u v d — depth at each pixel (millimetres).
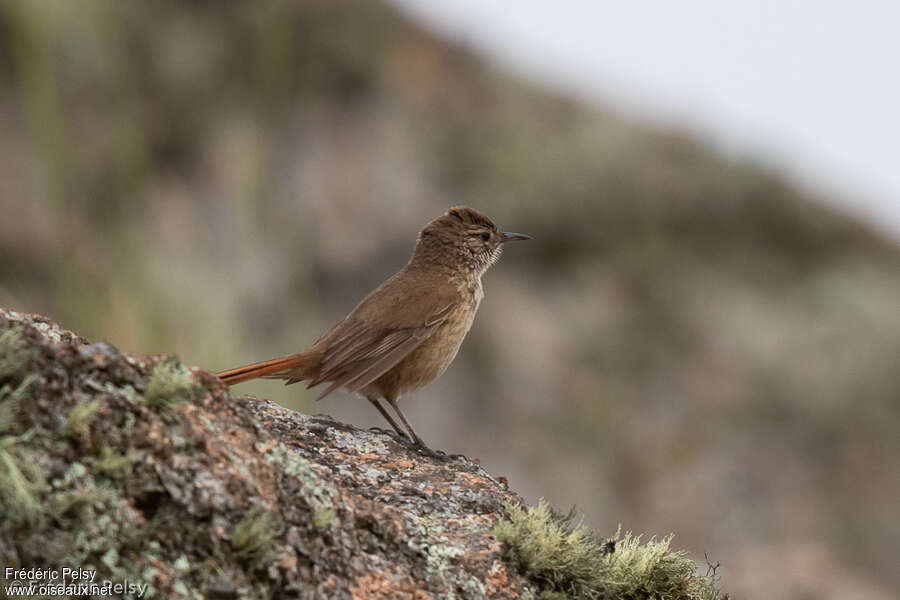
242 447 3924
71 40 14656
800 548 14352
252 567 3625
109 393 3680
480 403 15578
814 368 16797
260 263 13094
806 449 15875
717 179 19188
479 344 16188
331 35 18938
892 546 14641
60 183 9789
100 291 9062
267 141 11859
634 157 19031
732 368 16875
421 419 15141
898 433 16141
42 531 3352
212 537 3607
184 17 17141
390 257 16500
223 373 6680
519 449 15250
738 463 15477
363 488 4934
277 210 13344
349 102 18266
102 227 12320
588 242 17969
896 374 16719
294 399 8023
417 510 4746
